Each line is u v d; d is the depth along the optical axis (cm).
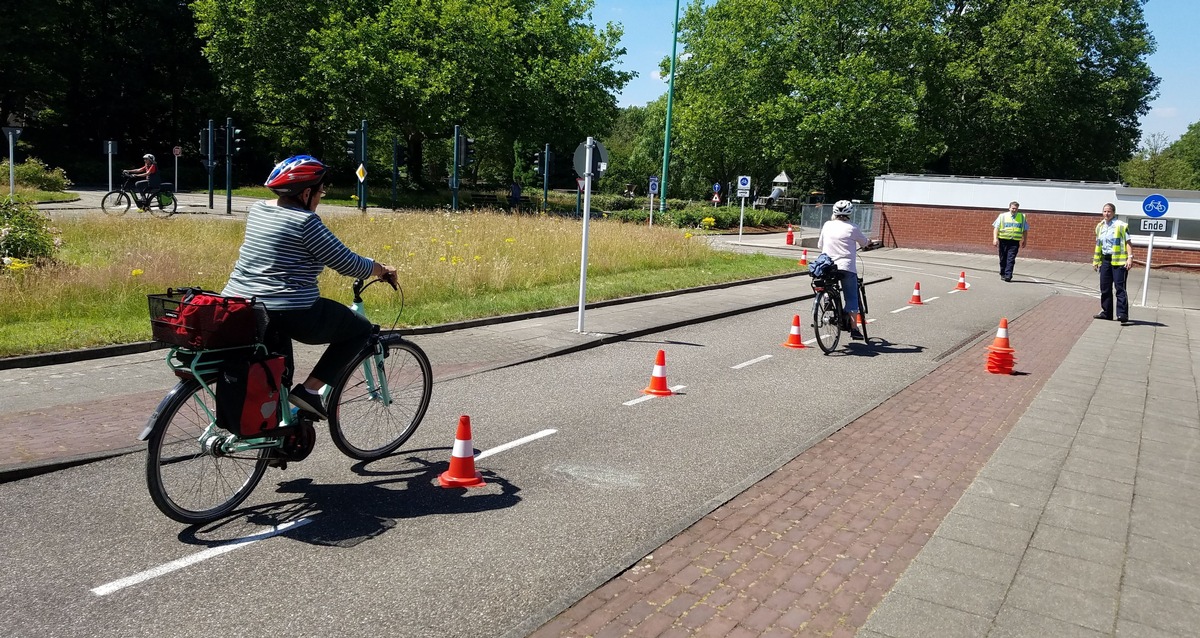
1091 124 4619
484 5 4394
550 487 521
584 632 342
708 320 1239
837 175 4916
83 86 4978
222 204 3197
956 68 4306
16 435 561
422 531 447
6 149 4541
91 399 662
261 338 451
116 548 413
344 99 4159
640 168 7869
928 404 767
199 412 439
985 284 1981
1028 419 712
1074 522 475
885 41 4297
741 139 4694
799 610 367
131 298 1004
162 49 5028
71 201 2927
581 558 420
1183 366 995
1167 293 1997
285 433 471
